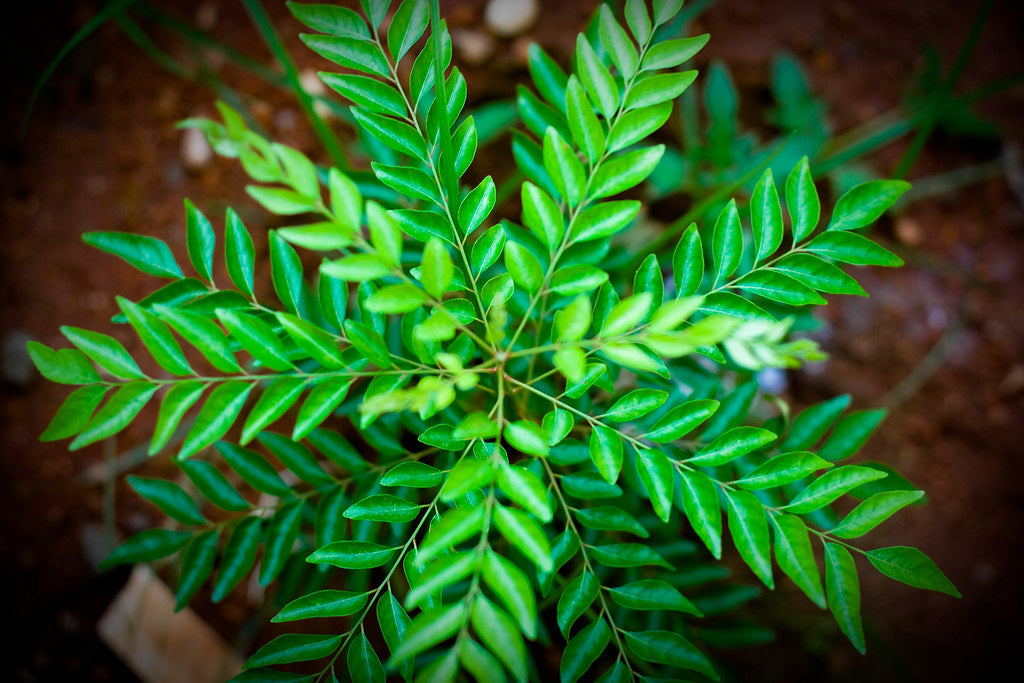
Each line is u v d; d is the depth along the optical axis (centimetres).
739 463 50
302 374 43
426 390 42
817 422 50
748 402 51
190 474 51
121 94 83
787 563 43
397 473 45
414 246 52
